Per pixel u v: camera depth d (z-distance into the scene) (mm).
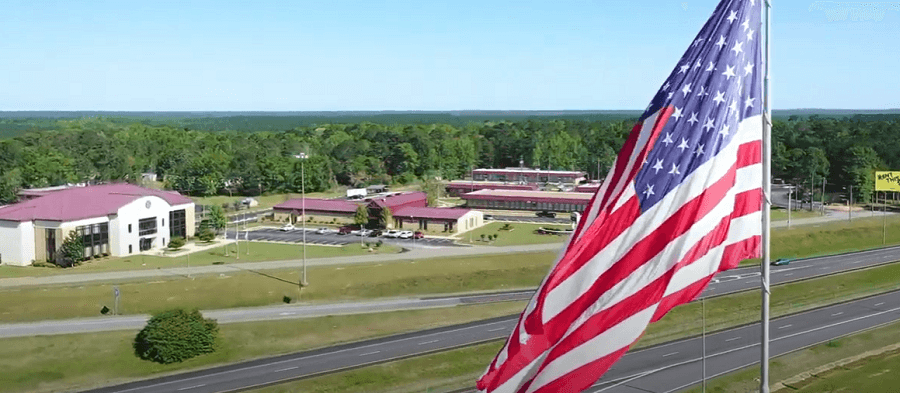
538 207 139250
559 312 13773
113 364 54969
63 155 166875
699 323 67000
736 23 13727
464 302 74062
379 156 189625
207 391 50406
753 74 13656
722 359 57250
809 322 68250
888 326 67000
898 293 80188
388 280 79250
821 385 51688
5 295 71688
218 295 73188
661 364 56062
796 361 56844
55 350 55812
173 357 55781
